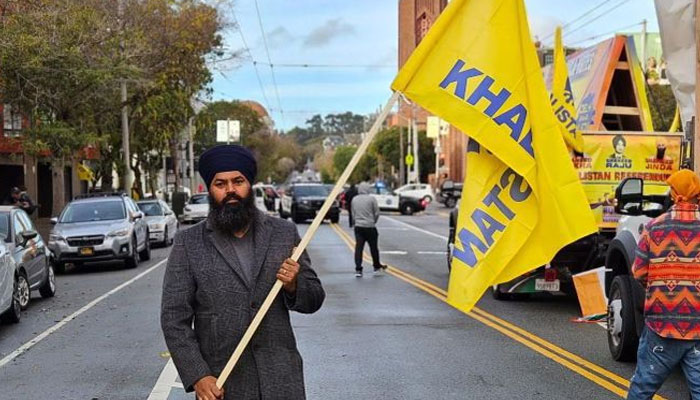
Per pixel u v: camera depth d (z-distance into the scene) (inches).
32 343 403.9
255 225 154.8
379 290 582.9
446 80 201.9
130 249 776.9
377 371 330.6
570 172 200.7
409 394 295.1
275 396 148.6
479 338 402.0
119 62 1012.5
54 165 1051.9
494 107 200.8
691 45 360.8
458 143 2706.7
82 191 1905.8
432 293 566.6
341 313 476.7
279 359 150.9
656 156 489.4
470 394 295.4
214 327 149.0
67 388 309.4
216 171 152.1
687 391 298.8
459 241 211.6
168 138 1462.8
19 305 474.9
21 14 804.0
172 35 1221.7
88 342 401.7
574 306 511.2
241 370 148.9
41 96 927.0
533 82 200.7
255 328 147.3
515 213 206.8
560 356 360.2
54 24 840.9
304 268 156.4
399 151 3302.2
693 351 221.0
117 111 1255.5
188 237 153.9
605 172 489.4
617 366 340.5
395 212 2064.5
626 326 333.4
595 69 527.2
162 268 786.2
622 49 509.4
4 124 1205.1
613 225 489.4
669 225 221.5
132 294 586.9
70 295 593.6
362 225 671.1
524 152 201.0
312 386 306.0
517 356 360.5
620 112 519.2
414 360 351.3
